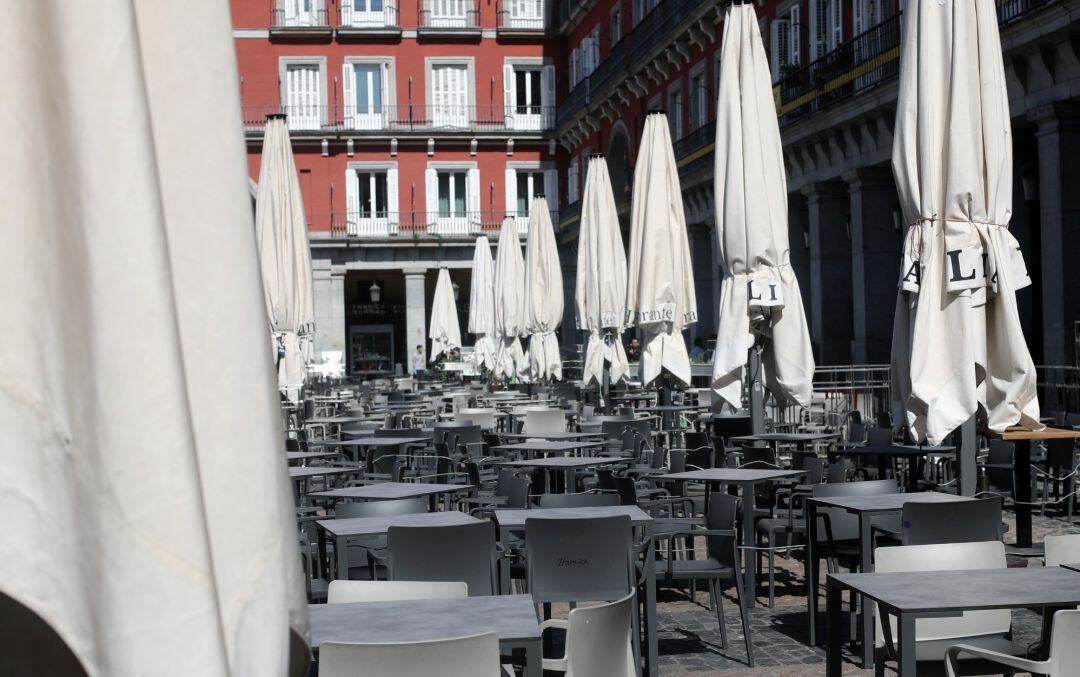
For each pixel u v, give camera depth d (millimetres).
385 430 13898
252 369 1873
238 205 1909
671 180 15758
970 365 8320
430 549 6355
